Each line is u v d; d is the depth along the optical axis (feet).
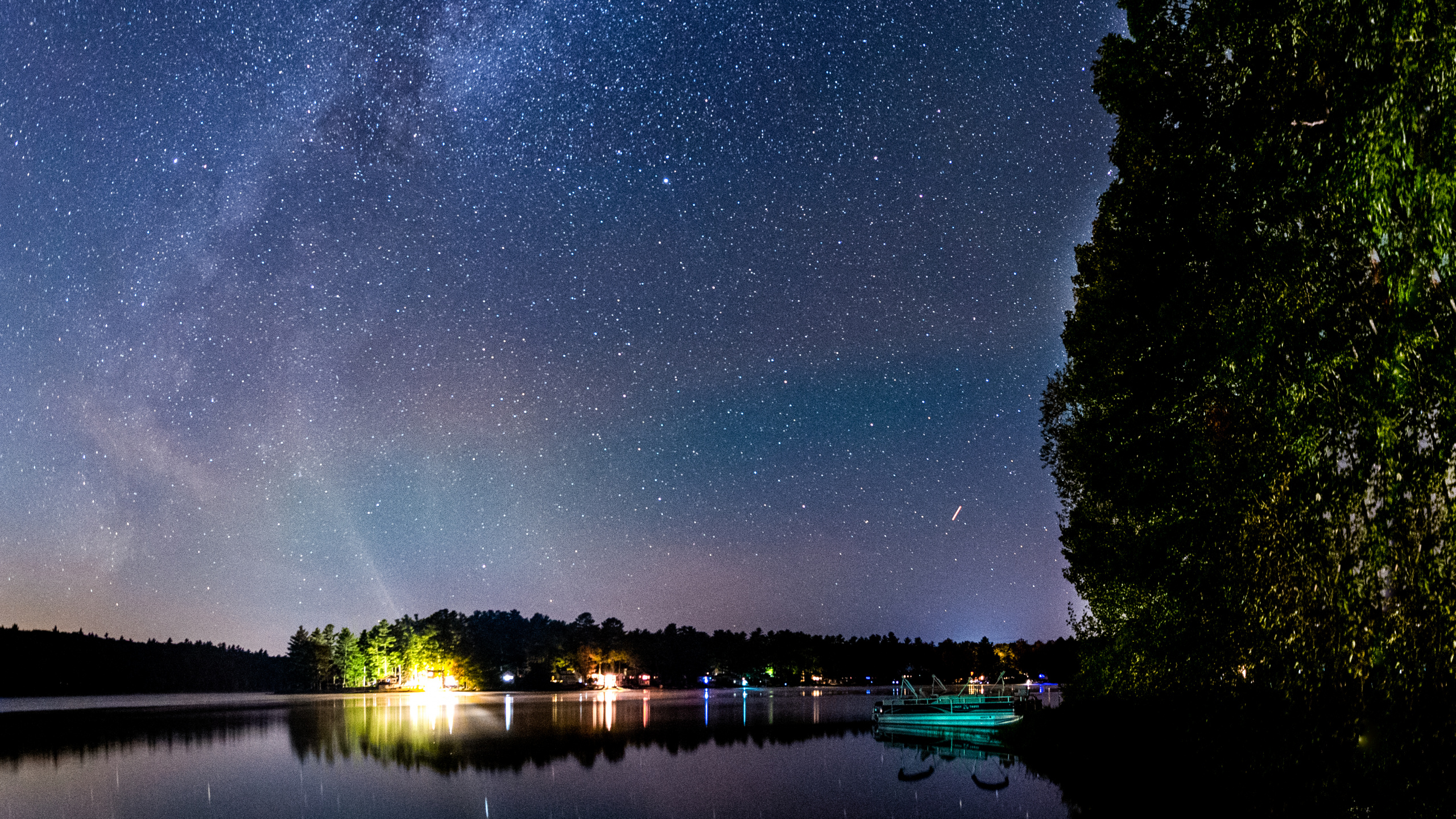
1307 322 49.19
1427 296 40.70
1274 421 51.80
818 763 142.10
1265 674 54.70
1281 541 51.65
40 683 592.60
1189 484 66.03
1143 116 65.82
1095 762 113.09
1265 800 53.47
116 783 127.65
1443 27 39.75
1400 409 42.70
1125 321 71.82
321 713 310.86
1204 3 57.98
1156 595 79.15
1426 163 40.09
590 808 102.68
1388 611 44.57
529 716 284.61
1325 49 48.08
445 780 126.21
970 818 89.61
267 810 104.47
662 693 583.99
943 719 210.59
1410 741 42.65
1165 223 65.21
